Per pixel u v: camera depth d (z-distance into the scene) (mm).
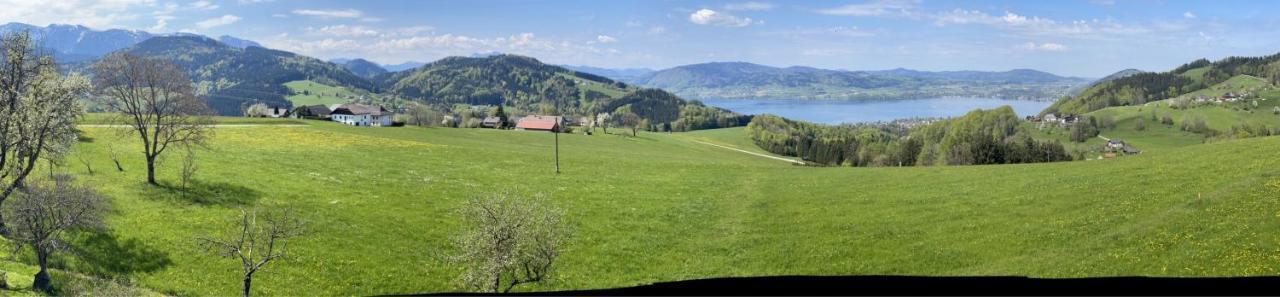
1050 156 130500
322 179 62594
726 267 41188
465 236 34969
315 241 43062
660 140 162125
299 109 182625
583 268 41688
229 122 107125
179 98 56125
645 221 53094
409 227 48219
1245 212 33781
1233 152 54188
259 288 35844
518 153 93250
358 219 49094
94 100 52250
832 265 39594
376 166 73250
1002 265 34812
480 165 79625
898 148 181250
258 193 54375
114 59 53500
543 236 33312
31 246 35719
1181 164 53125
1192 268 27734
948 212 48719
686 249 45656
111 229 40594
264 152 76312
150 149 69500
